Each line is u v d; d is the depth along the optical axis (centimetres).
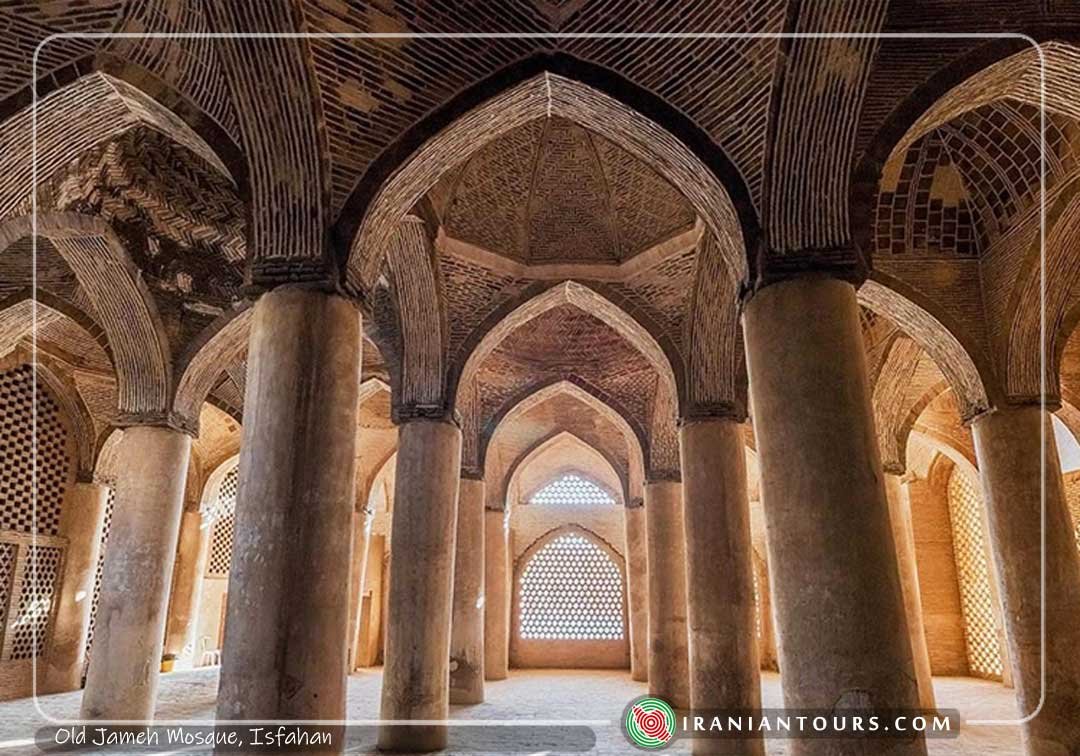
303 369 429
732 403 711
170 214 709
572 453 1672
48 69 456
